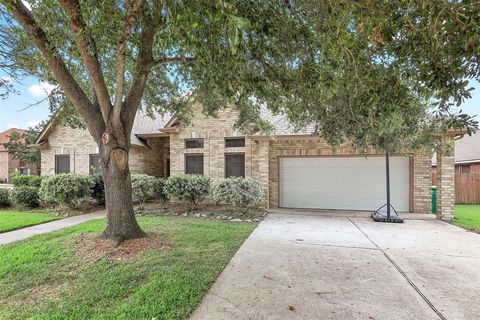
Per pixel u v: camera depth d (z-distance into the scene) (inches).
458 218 373.7
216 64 150.5
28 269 170.6
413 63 111.2
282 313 124.0
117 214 225.8
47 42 188.4
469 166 736.3
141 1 131.3
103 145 225.6
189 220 336.8
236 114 474.6
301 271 175.3
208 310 125.8
